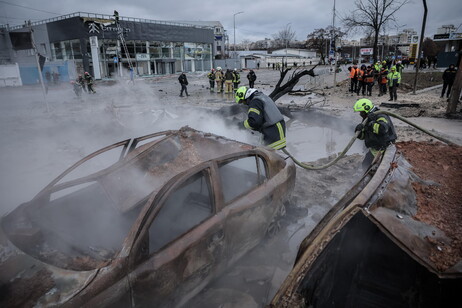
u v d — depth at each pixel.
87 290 1.91
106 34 36.47
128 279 2.09
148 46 40.97
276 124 4.82
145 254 2.24
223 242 2.83
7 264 2.11
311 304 2.12
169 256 2.35
